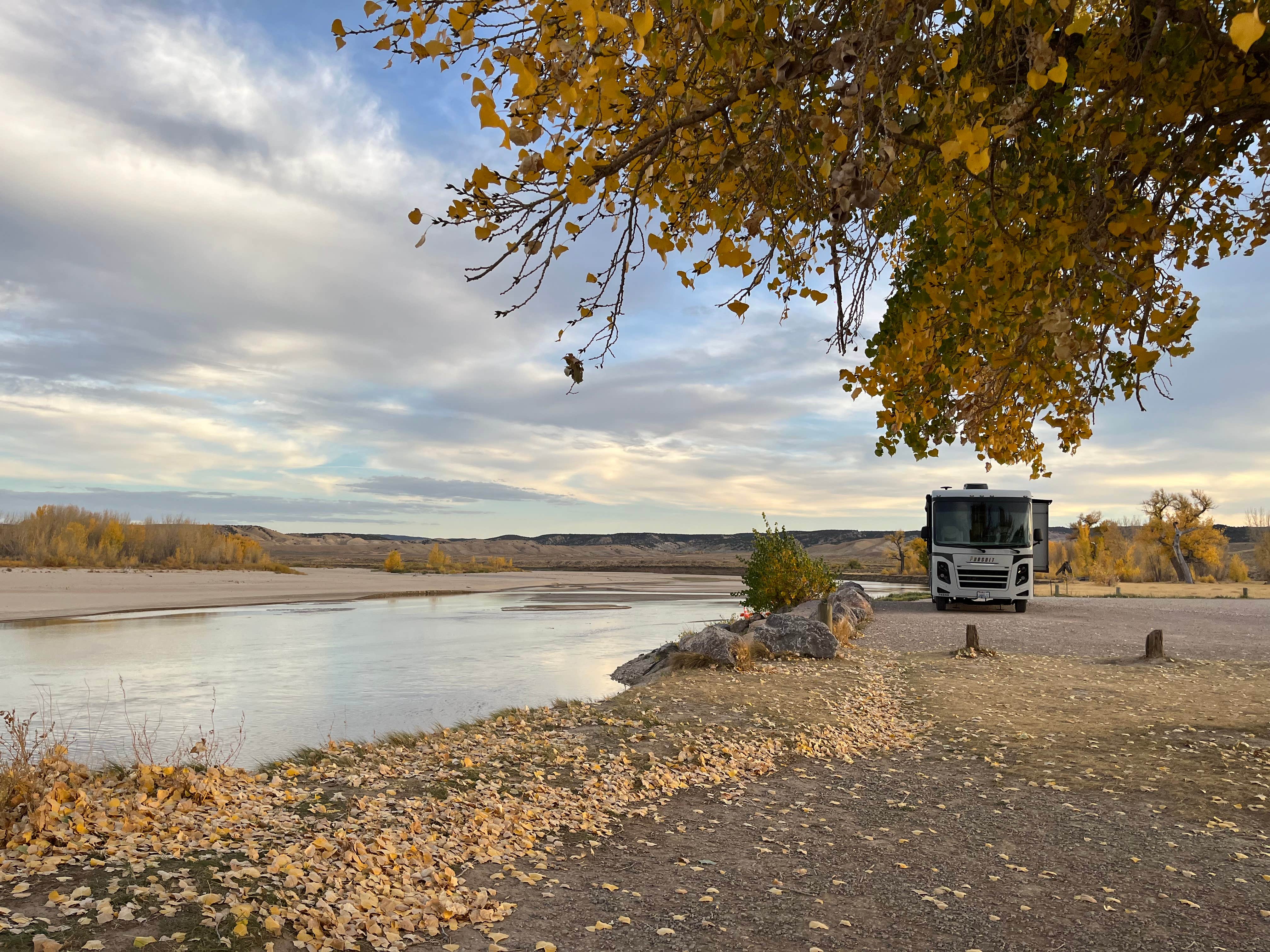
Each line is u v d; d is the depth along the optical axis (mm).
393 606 49688
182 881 4809
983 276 3924
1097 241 3869
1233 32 1837
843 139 3068
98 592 54812
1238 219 4645
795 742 9945
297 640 28312
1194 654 17844
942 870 5785
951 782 8289
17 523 98875
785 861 6000
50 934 4012
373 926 4527
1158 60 3545
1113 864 5898
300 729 13406
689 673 14883
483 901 5086
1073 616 26625
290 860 5301
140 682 18562
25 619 37188
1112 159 3781
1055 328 3482
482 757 8977
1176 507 78062
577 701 13242
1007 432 5523
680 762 8953
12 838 5258
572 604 52062
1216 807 7207
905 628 23016
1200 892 5336
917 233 4562
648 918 4938
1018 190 3734
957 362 4555
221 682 18625
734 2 2896
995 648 18906
